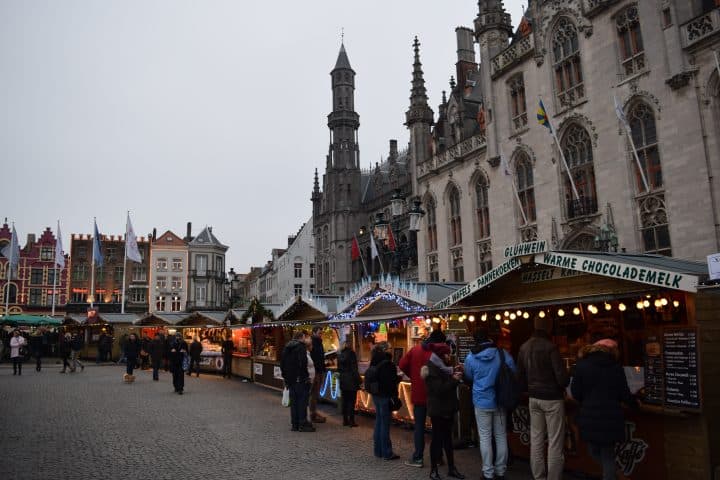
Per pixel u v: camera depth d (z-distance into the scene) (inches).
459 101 1386.6
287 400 637.9
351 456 407.8
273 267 3786.9
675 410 291.4
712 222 728.3
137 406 652.1
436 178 1374.3
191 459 395.5
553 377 319.3
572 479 346.3
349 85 2162.9
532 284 419.2
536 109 1049.5
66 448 429.4
